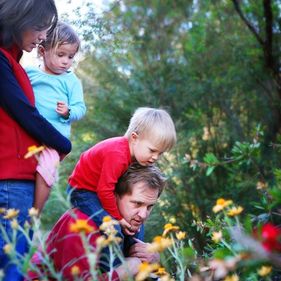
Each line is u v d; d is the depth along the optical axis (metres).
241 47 5.89
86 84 6.22
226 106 6.12
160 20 6.86
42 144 2.40
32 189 2.37
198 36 6.29
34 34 2.42
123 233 2.66
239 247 1.68
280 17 5.60
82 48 4.41
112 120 6.21
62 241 2.47
